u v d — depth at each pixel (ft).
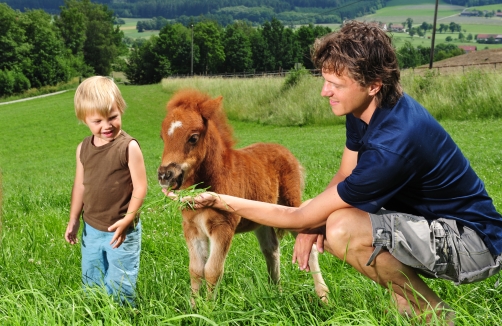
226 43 344.08
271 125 100.58
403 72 97.14
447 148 10.02
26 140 108.58
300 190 17.95
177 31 335.06
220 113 14.94
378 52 9.59
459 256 10.19
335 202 10.36
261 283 11.96
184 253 17.02
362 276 12.34
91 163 12.62
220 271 13.65
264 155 16.84
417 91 84.84
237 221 13.88
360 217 10.28
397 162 9.62
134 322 10.99
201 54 337.52
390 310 10.01
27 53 292.81
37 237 19.89
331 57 9.75
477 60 155.94
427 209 10.36
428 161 9.82
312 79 106.93
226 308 11.36
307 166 42.70
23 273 14.25
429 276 10.89
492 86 77.20
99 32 372.79
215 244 13.65
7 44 288.51
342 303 11.25
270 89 110.73
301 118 97.35
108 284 12.59
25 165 79.82
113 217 12.60
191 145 13.42
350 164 11.94
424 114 9.95
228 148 14.96
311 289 12.39
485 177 33.99
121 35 396.37
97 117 12.19
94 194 12.55
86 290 12.09
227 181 14.44
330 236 10.37
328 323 9.93
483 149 46.93
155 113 126.31
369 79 9.66
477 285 12.10
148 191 32.71
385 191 9.99
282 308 11.10
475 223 10.29
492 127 62.44
